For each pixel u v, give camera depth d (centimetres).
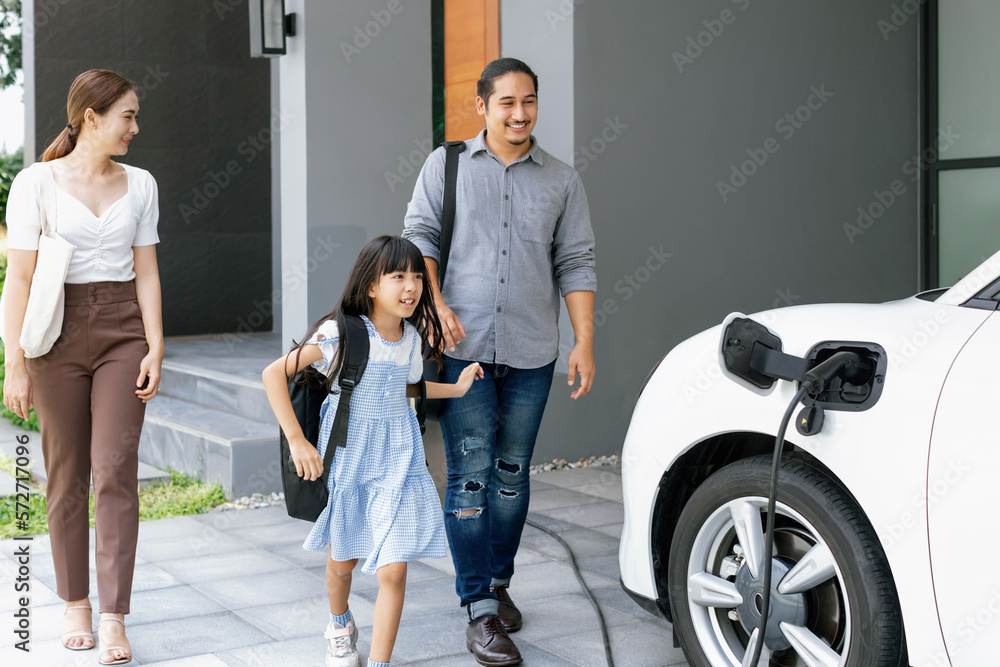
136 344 301
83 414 300
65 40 846
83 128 292
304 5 580
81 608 310
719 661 256
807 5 634
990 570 194
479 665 296
